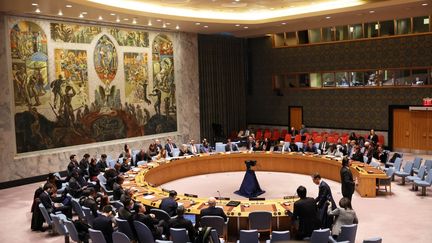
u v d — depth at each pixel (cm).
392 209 1248
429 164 1473
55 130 1791
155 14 1789
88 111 1912
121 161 1673
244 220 1002
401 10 1789
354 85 2367
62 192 1290
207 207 973
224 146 1986
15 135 1659
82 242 942
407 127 2200
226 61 2692
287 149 1930
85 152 1897
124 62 2059
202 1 1692
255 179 1495
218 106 2653
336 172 1631
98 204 1101
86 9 1581
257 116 2830
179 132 2352
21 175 1670
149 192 1177
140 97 2144
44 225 1197
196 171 1836
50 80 1762
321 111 2517
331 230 923
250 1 1709
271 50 2708
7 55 1617
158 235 870
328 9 1792
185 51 2348
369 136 2086
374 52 2272
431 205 1280
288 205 1030
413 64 2147
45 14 1689
